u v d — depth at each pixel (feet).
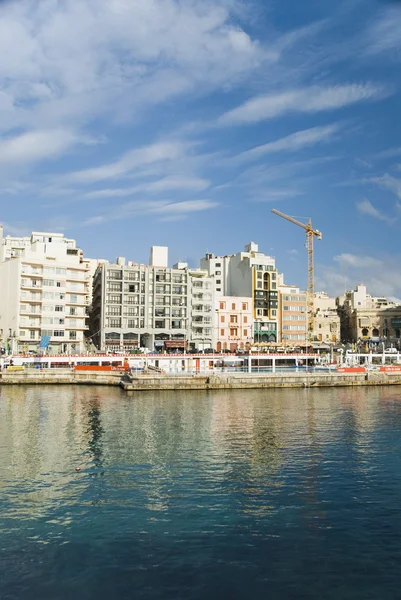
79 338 473.67
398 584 79.00
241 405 254.06
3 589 77.92
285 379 342.44
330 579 80.38
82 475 129.70
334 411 234.17
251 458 146.20
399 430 187.42
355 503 110.42
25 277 454.40
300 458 146.30
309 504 109.91
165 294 512.63
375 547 90.27
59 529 97.60
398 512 105.40
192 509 107.04
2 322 458.91
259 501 111.55
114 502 110.93
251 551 88.94
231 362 416.26
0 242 497.87
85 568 83.56
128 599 75.56
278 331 576.61
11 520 101.55
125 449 156.87
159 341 504.02
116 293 496.64
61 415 219.20
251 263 577.84
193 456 148.56
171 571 82.64
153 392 310.24
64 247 497.46
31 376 352.08
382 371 377.09
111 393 304.30
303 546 90.79
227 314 551.18
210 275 618.44
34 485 121.90
